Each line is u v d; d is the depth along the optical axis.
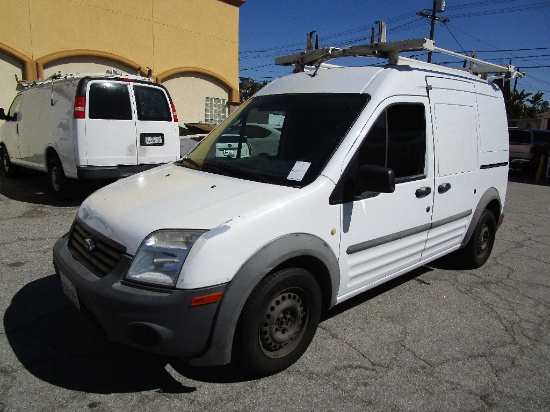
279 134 3.62
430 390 2.96
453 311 4.17
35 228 6.00
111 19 12.72
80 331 3.43
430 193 4.08
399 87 3.70
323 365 3.15
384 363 3.23
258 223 2.74
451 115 4.35
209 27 15.21
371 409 2.73
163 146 7.86
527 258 6.02
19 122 8.79
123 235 2.73
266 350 2.94
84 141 6.91
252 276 2.66
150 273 2.56
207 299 2.54
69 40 11.99
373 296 4.42
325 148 3.29
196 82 15.25
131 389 2.79
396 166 3.72
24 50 11.25
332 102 3.59
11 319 3.56
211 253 2.54
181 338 2.55
